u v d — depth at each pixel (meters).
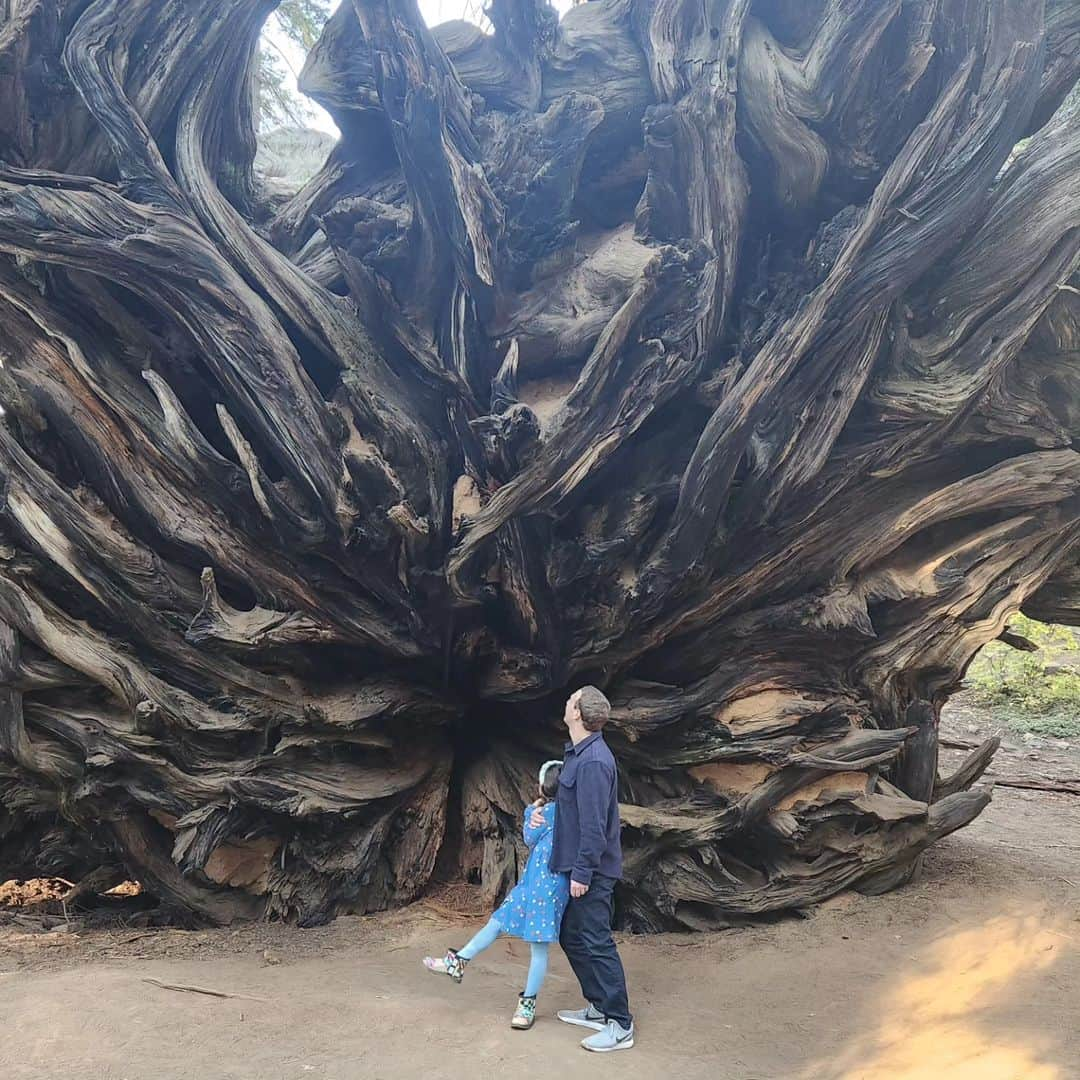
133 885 8.79
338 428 7.07
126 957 6.30
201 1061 4.44
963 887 7.65
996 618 7.91
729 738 7.36
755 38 7.26
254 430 7.23
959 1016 5.38
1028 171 7.37
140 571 7.21
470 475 7.25
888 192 6.70
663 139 7.09
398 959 6.35
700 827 7.15
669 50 7.23
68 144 7.41
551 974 6.08
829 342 6.87
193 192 7.11
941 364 7.42
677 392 7.08
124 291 7.52
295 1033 4.82
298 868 7.36
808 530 7.51
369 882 7.41
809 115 6.99
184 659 7.26
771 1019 5.48
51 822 7.98
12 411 7.07
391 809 7.68
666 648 7.86
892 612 7.93
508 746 8.45
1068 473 7.73
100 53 6.95
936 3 6.83
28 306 7.09
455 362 7.12
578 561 7.17
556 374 7.34
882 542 7.64
